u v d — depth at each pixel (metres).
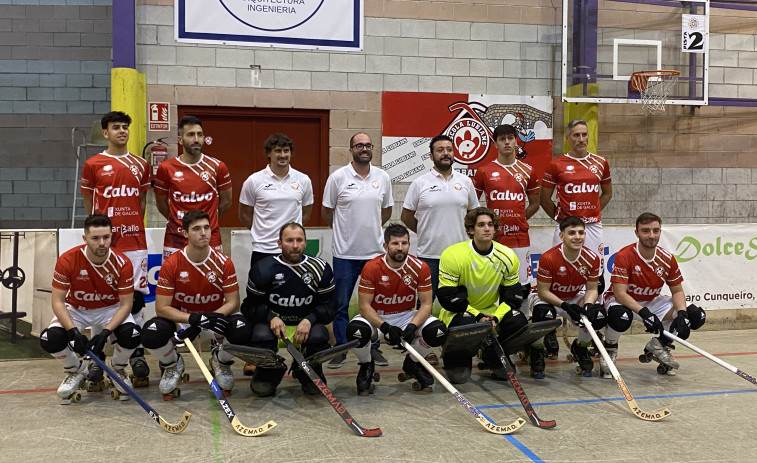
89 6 8.14
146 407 3.66
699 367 5.13
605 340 4.94
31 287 5.29
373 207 5.19
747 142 7.92
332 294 4.27
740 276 6.70
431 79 7.10
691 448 3.31
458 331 4.14
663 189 7.74
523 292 4.62
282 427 3.65
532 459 3.16
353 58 6.93
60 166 8.17
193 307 4.31
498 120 7.26
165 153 6.47
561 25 7.34
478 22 7.17
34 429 3.61
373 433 3.49
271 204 5.04
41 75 8.12
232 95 6.68
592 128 7.14
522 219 5.42
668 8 7.53
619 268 4.87
